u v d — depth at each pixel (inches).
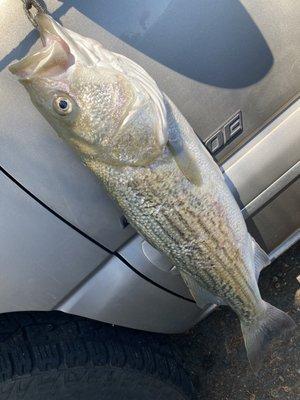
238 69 20.2
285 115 21.5
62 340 22.8
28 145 19.0
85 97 17.2
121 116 17.6
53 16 17.7
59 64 16.6
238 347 29.1
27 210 19.7
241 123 21.1
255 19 19.7
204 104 20.3
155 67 19.3
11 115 18.5
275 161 21.9
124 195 18.9
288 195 23.1
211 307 25.1
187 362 29.8
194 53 19.5
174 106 18.9
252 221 23.2
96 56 17.4
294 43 20.5
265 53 20.3
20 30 17.6
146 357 24.8
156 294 23.0
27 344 22.3
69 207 20.1
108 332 24.0
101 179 18.9
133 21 18.5
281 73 20.8
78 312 22.1
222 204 20.0
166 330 24.6
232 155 21.5
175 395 25.8
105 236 21.1
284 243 24.7
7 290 20.6
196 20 19.1
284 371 27.5
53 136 19.1
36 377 22.2
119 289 22.1
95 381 23.4
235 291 21.5
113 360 23.6
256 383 28.0
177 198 19.1
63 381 22.7
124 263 21.8
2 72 18.0
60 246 20.6
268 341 23.3
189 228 19.6
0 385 21.8
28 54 17.9
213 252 20.3
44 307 21.5
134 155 18.2
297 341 27.5
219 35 19.5
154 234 19.5
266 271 29.4
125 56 18.7
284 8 19.9
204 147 20.1
